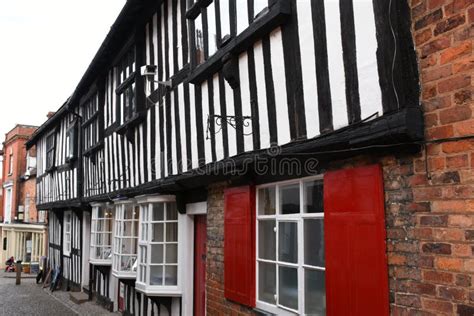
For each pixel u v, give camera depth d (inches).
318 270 149.5
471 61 94.0
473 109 93.4
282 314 166.1
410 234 107.3
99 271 435.5
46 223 747.4
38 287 613.0
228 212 205.8
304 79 150.3
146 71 283.4
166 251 279.3
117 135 368.8
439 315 98.6
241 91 188.9
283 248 170.4
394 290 110.9
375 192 117.5
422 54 105.0
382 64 116.6
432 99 102.1
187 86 244.5
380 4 117.5
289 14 157.5
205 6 221.6
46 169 654.5
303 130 149.9
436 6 102.0
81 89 463.8
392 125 105.4
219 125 207.0
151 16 304.8
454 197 96.6
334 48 136.4
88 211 485.4
